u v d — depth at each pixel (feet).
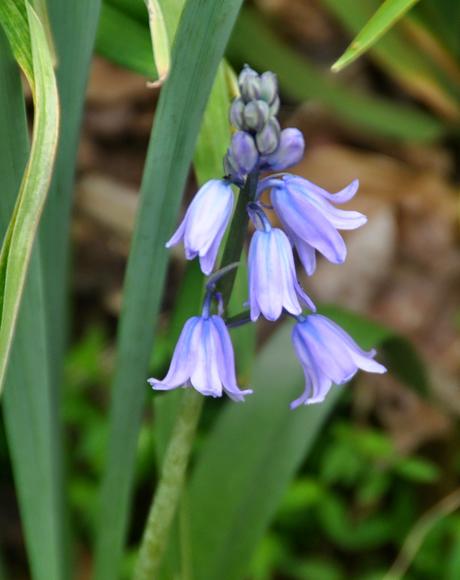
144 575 1.39
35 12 1.25
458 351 2.31
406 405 2.15
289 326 1.57
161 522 1.36
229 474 1.53
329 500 1.86
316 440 2.01
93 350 2.00
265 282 1.20
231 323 1.26
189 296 1.44
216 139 1.41
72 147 1.38
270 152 1.19
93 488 1.88
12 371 1.42
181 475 1.34
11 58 1.29
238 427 1.54
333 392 1.54
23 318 1.40
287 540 1.91
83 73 1.34
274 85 1.19
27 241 1.22
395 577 1.65
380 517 1.95
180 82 1.27
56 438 1.49
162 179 1.31
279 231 1.20
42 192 1.22
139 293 1.37
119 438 1.44
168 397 1.49
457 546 1.77
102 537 1.50
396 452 2.10
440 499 2.04
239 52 2.27
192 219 1.19
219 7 1.25
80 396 1.94
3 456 1.98
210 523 1.53
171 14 1.36
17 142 1.32
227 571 1.53
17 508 2.00
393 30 2.19
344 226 1.22
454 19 2.12
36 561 1.50
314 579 1.85
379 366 1.26
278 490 1.53
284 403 1.54
